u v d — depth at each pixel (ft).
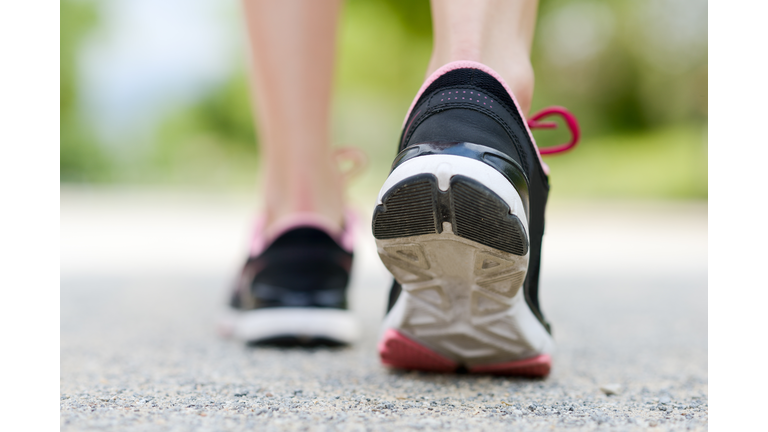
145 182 29.07
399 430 1.88
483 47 2.38
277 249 3.45
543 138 24.30
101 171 28.94
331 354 3.28
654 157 23.48
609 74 29.25
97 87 29.12
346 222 3.84
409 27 28.40
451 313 2.45
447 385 2.54
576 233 12.71
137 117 29.96
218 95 30.66
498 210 2.06
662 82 28.43
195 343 3.59
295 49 3.53
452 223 2.09
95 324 4.24
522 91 2.42
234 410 2.10
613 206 19.24
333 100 3.72
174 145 30.04
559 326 4.30
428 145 2.14
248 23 3.63
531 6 2.50
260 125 3.81
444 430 1.89
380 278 7.25
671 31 27.91
